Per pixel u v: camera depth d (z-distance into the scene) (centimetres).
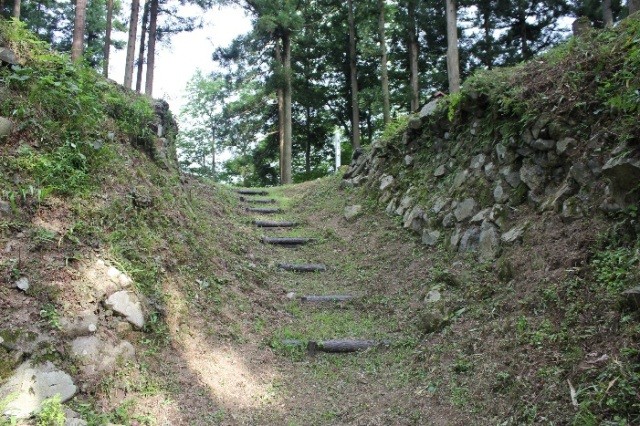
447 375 429
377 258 750
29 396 312
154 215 559
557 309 414
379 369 482
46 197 441
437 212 721
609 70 529
